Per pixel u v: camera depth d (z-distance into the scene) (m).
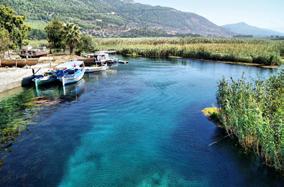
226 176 17.83
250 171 18.22
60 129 26.03
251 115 19.27
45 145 22.53
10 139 23.69
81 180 17.58
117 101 35.59
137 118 29.02
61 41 82.31
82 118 29.19
